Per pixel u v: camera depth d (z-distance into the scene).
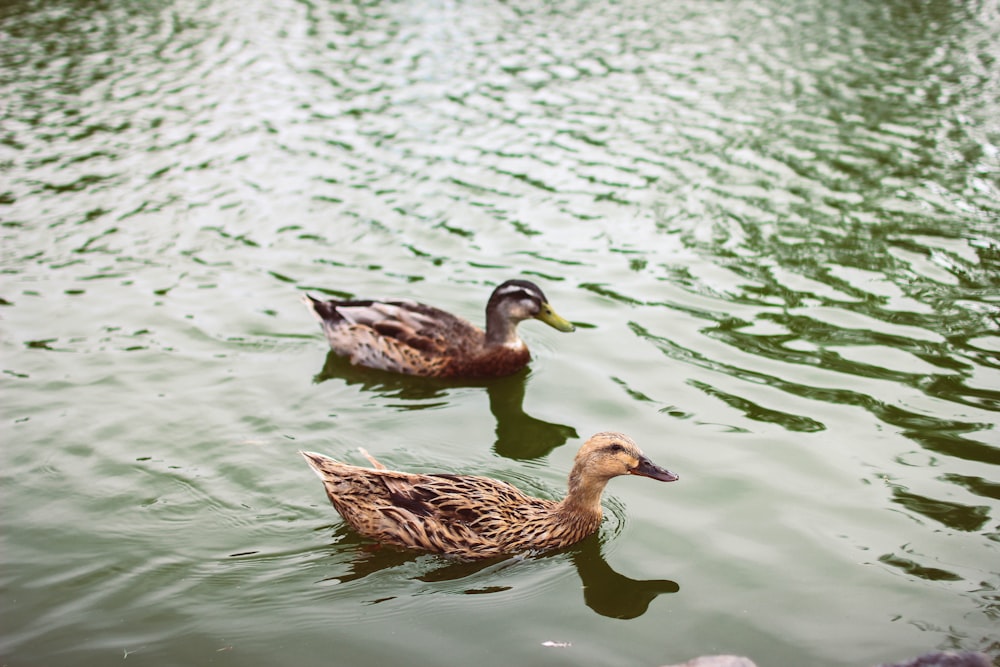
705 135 17.94
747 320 12.04
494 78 20.86
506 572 7.95
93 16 24.86
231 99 19.70
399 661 6.87
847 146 17.34
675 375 10.90
